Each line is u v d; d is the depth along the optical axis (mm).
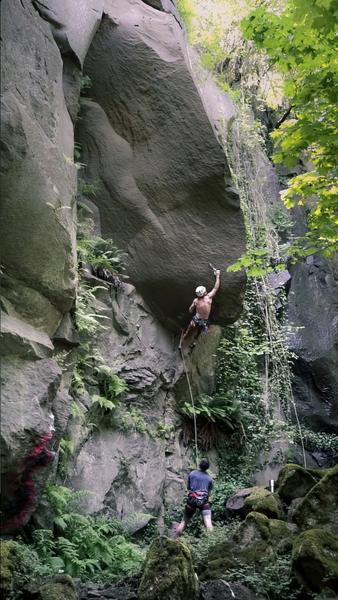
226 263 12773
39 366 7840
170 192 12695
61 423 8633
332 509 8672
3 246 7820
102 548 8961
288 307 19250
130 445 11531
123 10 13391
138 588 7039
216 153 12586
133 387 12070
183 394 13633
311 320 19438
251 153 17516
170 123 12719
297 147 9602
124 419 11562
